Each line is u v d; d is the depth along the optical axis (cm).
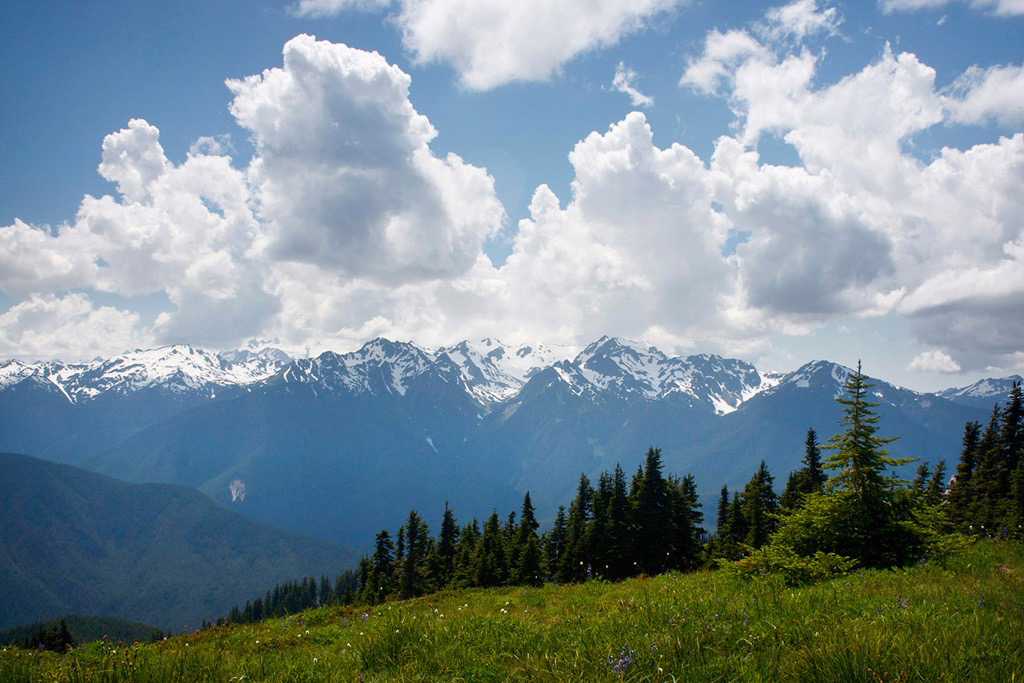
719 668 645
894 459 1440
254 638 1473
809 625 752
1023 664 552
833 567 1290
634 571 5216
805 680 587
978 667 554
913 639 622
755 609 867
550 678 639
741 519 5834
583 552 5384
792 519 1540
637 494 5547
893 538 1391
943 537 1385
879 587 1019
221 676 798
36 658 995
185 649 1042
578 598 1355
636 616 876
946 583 976
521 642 786
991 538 1573
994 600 763
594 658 682
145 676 749
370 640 864
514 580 5453
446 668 736
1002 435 4662
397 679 727
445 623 909
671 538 5328
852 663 573
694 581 1525
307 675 814
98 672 750
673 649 696
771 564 1323
